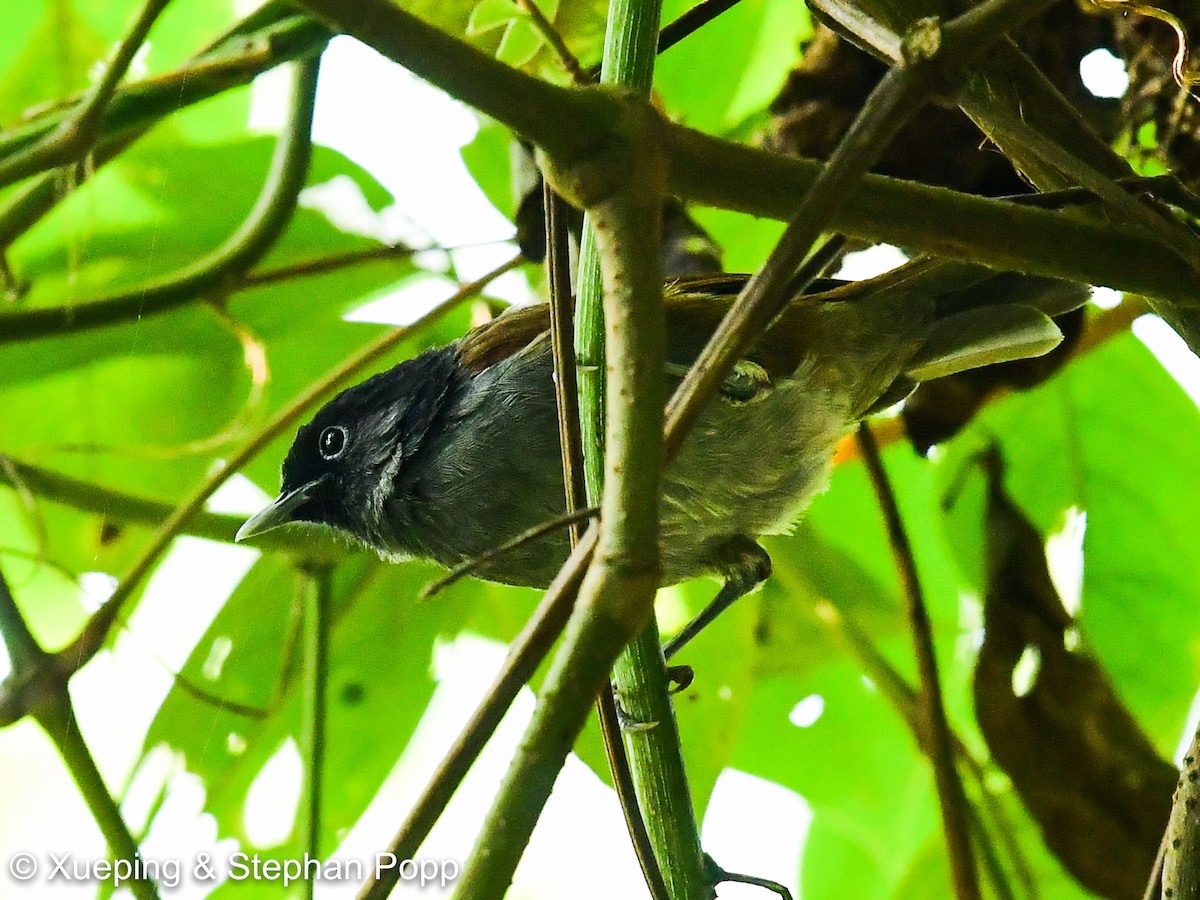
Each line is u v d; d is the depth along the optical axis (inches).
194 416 320.8
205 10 317.1
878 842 321.1
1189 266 177.0
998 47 195.0
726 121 305.0
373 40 127.3
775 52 301.6
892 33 153.2
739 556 289.6
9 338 266.4
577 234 279.9
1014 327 287.4
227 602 311.9
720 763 312.0
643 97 137.4
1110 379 306.3
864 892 327.3
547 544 286.5
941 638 317.4
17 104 313.7
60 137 218.5
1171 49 257.9
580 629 122.6
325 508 306.3
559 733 120.4
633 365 129.3
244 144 309.3
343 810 307.6
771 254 138.4
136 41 216.5
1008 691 280.8
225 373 319.3
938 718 273.9
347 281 314.0
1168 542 302.7
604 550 124.6
